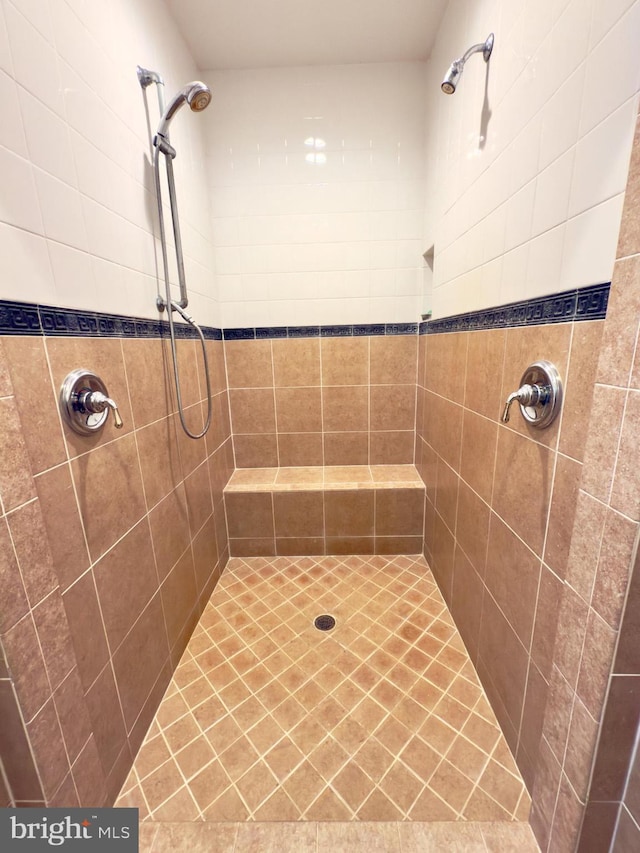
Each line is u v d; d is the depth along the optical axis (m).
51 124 0.82
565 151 0.77
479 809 0.95
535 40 0.87
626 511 0.61
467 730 1.15
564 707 0.78
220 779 1.03
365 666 1.38
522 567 0.99
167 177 1.38
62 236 0.85
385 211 1.99
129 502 1.09
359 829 0.91
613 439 0.63
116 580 1.02
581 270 0.74
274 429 2.25
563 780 0.79
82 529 0.89
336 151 1.93
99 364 0.97
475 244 1.26
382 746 1.11
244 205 1.99
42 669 0.73
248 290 2.08
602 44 0.66
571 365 0.78
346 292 2.08
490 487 1.17
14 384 0.71
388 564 2.01
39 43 0.79
